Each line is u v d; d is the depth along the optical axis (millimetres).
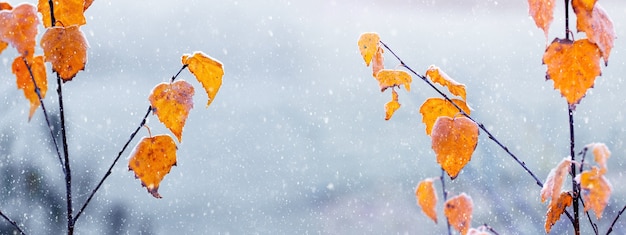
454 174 1460
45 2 1535
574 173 1479
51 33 1491
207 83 1525
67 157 1528
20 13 1473
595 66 1435
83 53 1496
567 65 1438
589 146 1411
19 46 1468
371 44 1545
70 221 1525
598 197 1410
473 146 1461
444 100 1521
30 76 1494
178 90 1524
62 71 1493
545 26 1438
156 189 1522
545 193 1439
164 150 1525
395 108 1535
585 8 1429
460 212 1396
